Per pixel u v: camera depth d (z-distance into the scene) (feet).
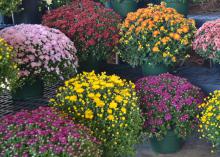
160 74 12.67
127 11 16.10
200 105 10.98
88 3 14.71
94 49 13.43
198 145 12.29
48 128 7.12
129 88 10.38
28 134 6.75
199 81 13.21
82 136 7.09
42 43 11.06
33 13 15.52
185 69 14.51
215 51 11.89
